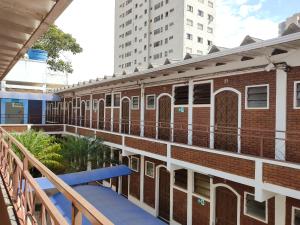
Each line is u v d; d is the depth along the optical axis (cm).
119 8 6462
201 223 1160
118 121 1792
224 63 1024
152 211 1456
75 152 1697
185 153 1073
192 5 4953
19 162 411
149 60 5484
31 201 331
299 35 639
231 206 1048
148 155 1296
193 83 1196
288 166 719
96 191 1298
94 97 2138
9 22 318
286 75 840
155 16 5388
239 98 996
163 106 1395
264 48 773
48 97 2645
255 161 801
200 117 1163
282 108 849
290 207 842
